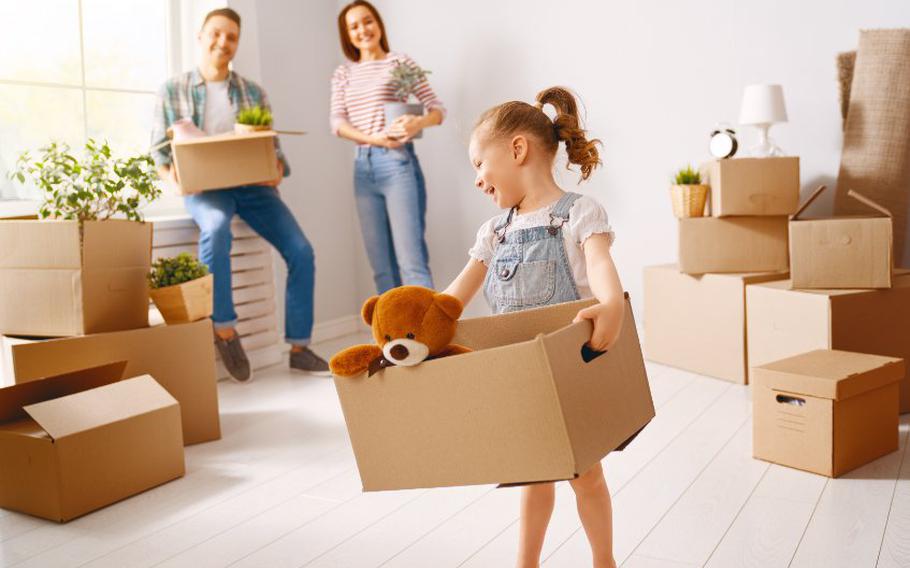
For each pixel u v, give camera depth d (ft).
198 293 8.61
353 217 14.51
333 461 7.84
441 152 13.62
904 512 6.18
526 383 3.57
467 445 3.78
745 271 9.86
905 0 9.79
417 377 3.82
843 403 6.90
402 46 13.78
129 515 6.72
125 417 7.04
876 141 9.77
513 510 6.56
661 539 5.91
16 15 9.99
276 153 11.44
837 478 6.91
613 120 12.02
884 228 8.34
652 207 11.85
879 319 8.51
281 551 5.99
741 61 10.93
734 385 9.69
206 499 7.00
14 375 7.39
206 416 8.50
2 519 6.72
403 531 6.25
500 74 12.90
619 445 4.08
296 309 11.46
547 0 12.32
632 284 12.17
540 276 4.71
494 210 13.21
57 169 8.20
